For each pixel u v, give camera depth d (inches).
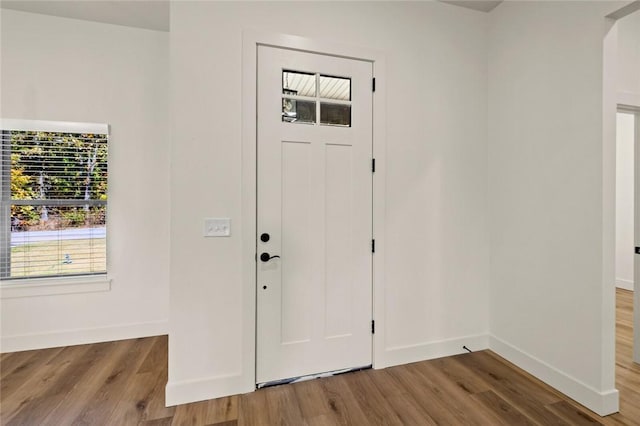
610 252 71.5
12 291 98.3
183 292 75.2
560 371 79.7
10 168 100.0
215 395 76.7
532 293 87.8
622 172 169.0
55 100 101.0
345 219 88.0
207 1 75.7
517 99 92.3
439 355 97.5
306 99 83.4
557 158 80.8
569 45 77.6
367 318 90.4
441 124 97.3
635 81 94.5
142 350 100.2
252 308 79.7
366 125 89.1
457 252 99.7
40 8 96.7
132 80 108.0
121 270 108.5
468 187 100.7
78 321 104.4
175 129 74.5
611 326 71.4
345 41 86.5
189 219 75.4
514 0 92.8
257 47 79.5
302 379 84.7
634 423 67.7
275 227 81.9
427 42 95.3
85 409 71.6
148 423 67.5
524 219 90.3
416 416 70.2
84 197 106.0
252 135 79.0
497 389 80.6
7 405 72.7
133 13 99.6
